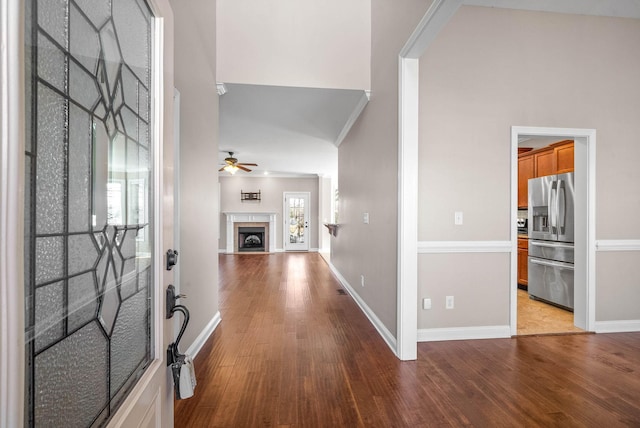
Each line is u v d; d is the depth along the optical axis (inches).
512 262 112.7
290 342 107.2
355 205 163.6
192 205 93.2
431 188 109.2
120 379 32.4
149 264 37.1
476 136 111.2
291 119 170.9
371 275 130.0
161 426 37.1
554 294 146.7
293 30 128.6
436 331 109.5
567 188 140.7
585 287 119.6
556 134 115.8
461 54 110.7
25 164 19.9
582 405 72.4
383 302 113.0
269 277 222.1
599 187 119.5
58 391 24.1
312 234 392.2
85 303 27.4
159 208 37.1
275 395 75.9
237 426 65.1
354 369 88.6
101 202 29.8
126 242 34.5
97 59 28.7
